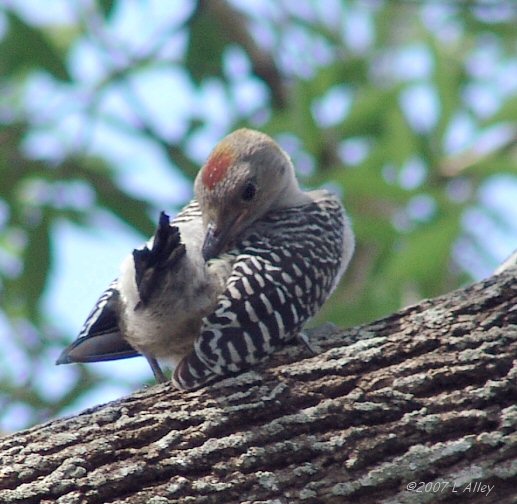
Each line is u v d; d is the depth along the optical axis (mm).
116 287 9133
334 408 7855
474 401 7695
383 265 14672
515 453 7488
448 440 7613
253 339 8234
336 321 14680
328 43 17328
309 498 7613
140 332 8875
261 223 9852
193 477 7777
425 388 7820
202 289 8555
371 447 7688
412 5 16812
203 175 10562
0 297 15555
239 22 16734
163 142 15344
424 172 14727
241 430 7910
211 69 15727
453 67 16234
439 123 14875
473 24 16766
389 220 14312
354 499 7586
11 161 15305
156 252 8047
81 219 15062
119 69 15438
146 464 7836
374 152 14367
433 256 14023
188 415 8016
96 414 8164
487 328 7996
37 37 14898
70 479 7820
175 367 8906
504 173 14594
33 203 15242
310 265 9188
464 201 14445
